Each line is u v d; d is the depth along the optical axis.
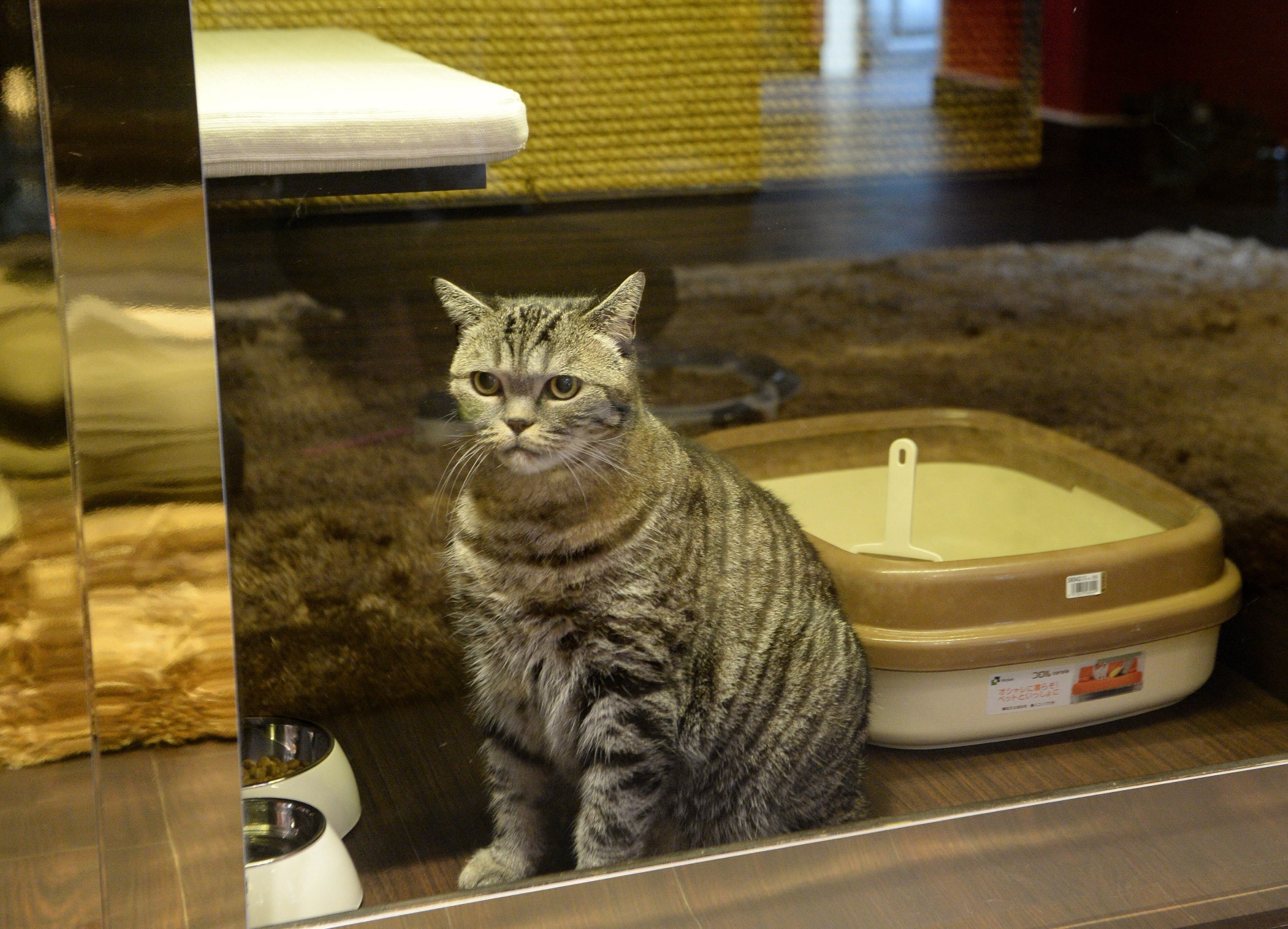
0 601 0.76
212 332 0.69
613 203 1.56
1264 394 1.63
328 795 0.94
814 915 0.89
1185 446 1.52
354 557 1.09
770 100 1.93
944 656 1.06
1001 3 2.13
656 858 0.89
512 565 0.94
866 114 2.12
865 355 1.74
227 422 0.84
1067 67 2.13
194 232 0.67
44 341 0.70
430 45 1.35
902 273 1.93
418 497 1.12
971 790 1.03
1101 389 1.69
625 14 1.57
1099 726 1.13
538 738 1.02
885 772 1.07
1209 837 0.96
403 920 0.83
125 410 0.69
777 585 1.02
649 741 0.96
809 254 1.97
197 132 0.66
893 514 1.38
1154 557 1.12
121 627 0.72
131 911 0.77
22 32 0.64
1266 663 1.19
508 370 0.92
